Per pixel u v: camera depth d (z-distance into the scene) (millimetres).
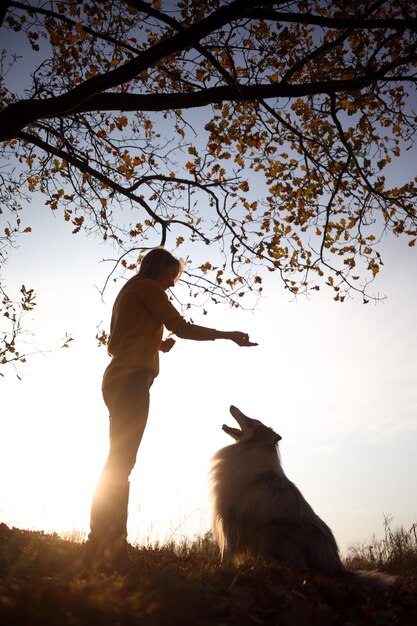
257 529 6664
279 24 7445
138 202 7770
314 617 3732
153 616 3250
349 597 4355
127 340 4754
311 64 7891
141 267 5188
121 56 7965
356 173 7953
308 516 6715
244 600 3799
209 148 8062
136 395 4586
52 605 3205
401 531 9391
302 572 5430
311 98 8289
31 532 7145
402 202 7883
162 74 8195
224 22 5867
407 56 6871
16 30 7297
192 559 5629
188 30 5887
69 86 7914
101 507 4391
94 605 3199
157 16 6340
